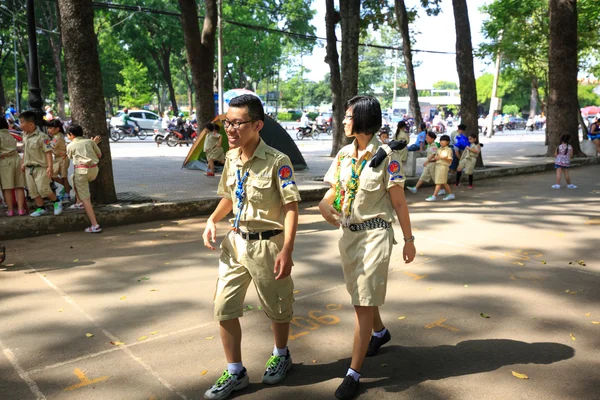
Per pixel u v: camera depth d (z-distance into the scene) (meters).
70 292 4.91
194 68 13.87
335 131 18.08
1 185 7.19
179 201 8.54
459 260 5.99
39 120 9.78
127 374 3.38
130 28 36.09
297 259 6.01
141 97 45.59
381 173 3.06
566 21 17.67
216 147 12.37
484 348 3.74
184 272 5.52
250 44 39.97
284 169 2.95
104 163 8.17
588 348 3.74
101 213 7.65
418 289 5.00
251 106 2.87
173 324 4.17
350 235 3.14
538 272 5.55
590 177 14.54
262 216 2.99
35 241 6.86
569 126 18.42
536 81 26.28
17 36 37.09
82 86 7.89
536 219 8.41
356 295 3.05
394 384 3.26
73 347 3.77
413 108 18.45
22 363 3.53
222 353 3.67
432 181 12.48
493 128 38.72
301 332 4.03
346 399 3.08
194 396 3.12
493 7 21.70
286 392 3.18
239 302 3.07
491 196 10.96
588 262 5.94
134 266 5.73
